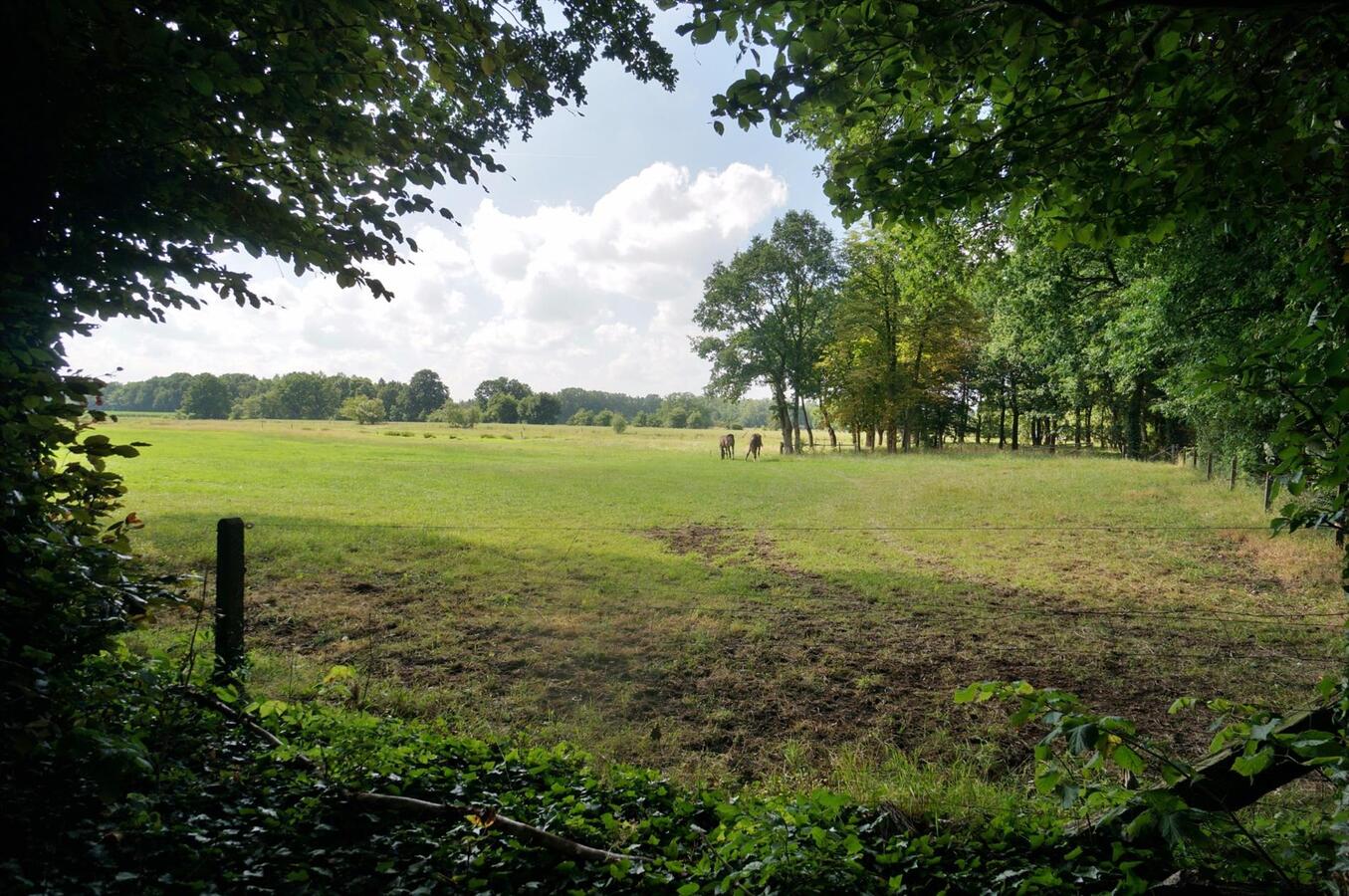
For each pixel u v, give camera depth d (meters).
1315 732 2.30
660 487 26.31
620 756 5.64
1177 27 2.66
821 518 19.19
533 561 12.98
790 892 2.97
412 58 4.05
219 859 2.96
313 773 3.84
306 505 18.80
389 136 3.97
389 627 8.93
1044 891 2.98
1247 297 13.51
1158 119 3.06
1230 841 2.80
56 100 2.91
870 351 51.25
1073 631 9.37
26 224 3.15
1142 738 2.98
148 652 6.25
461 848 3.26
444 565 12.36
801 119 3.92
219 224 3.72
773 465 37.03
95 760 2.46
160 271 3.57
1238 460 17.72
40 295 2.94
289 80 3.40
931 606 10.55
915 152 3.44
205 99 3.36
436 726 5.46
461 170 4.30
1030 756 5.88
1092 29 2.78
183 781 3.46
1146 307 15.69
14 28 2.66
